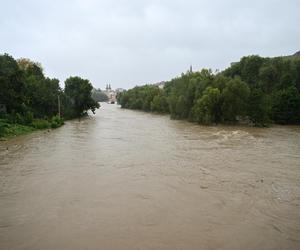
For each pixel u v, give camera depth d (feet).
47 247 36.32
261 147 101.65
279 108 187.73
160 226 41.70
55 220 43.52
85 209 47.44
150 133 142.82
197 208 48.03
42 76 244.83
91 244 36.94
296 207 48.78
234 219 44.11
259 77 253.03
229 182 61.67
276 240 38.24
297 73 234.38
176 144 108.37
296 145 106.01
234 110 182.09
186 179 63.72
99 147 101.96
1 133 123.34
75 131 150.61
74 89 255.09
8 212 46.32
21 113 161.99
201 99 187.73
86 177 64.90
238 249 36.01
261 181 62.39
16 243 37.27
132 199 51.83
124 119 240.32
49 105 197.06
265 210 47.50
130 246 36.40
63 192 55.31
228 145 105.91
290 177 65.31
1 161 79.46
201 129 160.45
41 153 90.43
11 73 163.02
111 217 44.50
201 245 36.70
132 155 88.28
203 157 85.20
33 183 60.54
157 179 63.67
